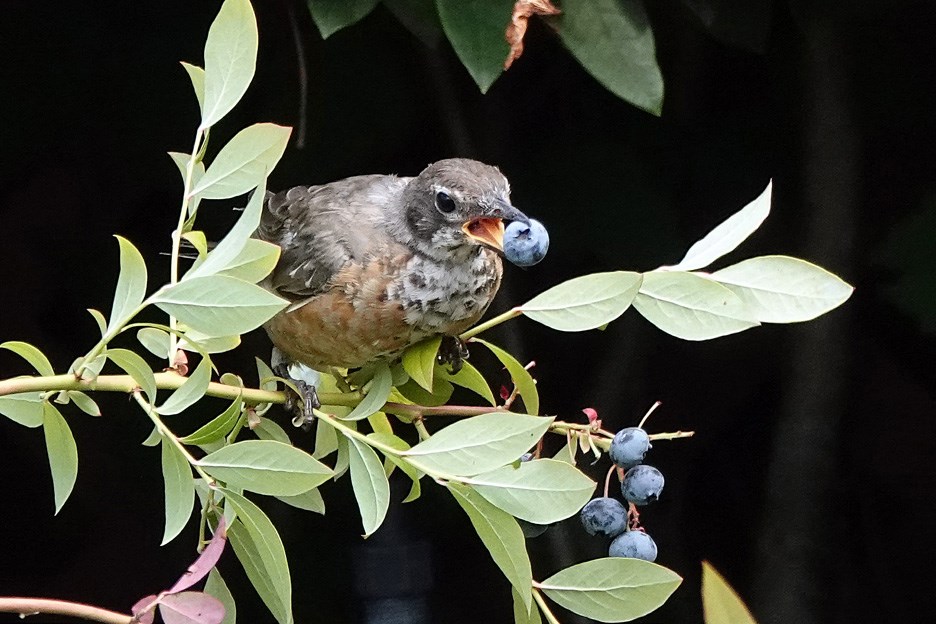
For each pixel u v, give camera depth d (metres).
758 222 4.74
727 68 5.10
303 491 4.71
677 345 5.43
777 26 5.08
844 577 5.22
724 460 5.52
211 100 4.74
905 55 5.09
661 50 5.09
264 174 4.70
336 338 4.85
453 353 4.86
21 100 5.09
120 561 5.27
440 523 5.42
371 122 5.09
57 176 5.12
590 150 5.10
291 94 5.08
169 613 4.68
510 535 4.71
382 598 5.31
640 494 4.75
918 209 5.07
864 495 5.38
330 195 4.89
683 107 5.10
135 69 5.08
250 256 4.70
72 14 5.07
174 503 4.71
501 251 4.82
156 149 5.10
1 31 5.07
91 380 4.72
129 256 4.71
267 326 4.88
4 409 4.74
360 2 4.88
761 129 5.11
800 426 5.14
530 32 5.08
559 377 5.34
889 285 5.10
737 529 5.46
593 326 4.73
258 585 4.75
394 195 4.87
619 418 5.31
